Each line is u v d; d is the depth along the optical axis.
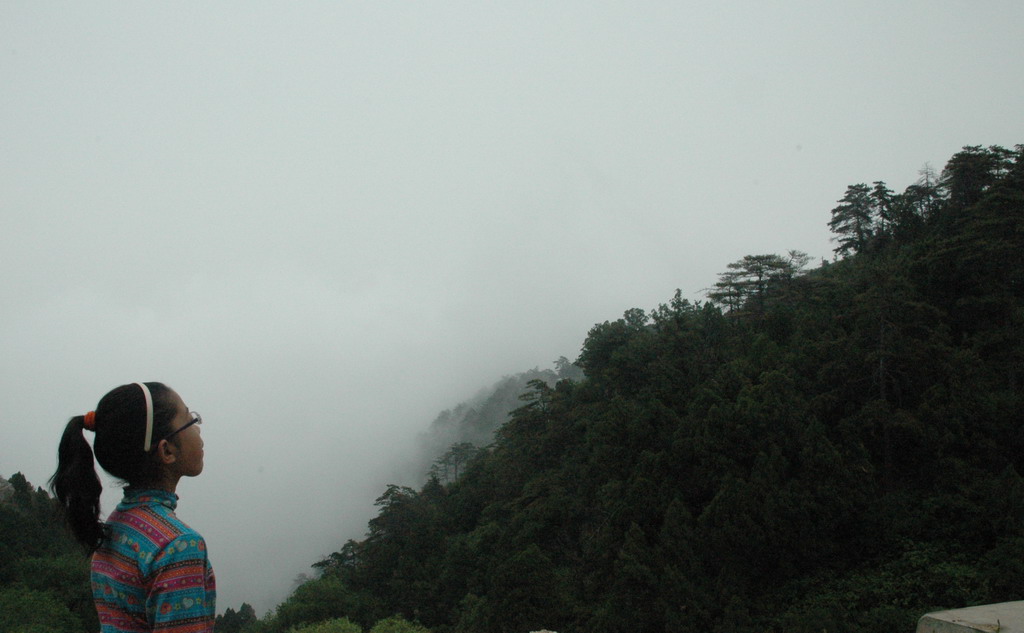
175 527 2.01
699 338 48.38
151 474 2.15
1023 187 44.72
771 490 28.14
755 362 40.12
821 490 28.12
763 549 27.42
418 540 49.75
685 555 27.95
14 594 34.59
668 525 29.05
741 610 24.66
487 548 44.94
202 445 2.33
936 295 40.69
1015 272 40.47
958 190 60.56
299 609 39.59
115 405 2.07
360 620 40.53
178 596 1.86
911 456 31.92
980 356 35.47
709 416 32.16
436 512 62.59
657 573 27.88
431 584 44.03
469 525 63.47
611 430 37.69
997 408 30.41
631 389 48.19
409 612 42.84
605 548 31.59
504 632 27.44
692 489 32.16
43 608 33.91
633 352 50.62
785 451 30.56
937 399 30.62
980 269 39.56
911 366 31.89
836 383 34.25
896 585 24.59
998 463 29.08
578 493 41.59
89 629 37.47
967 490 27.17
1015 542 22.81
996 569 22.25
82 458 2.05
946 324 37.22
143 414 2.07
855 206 75.12
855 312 35.97
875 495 29.00
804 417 31.97
